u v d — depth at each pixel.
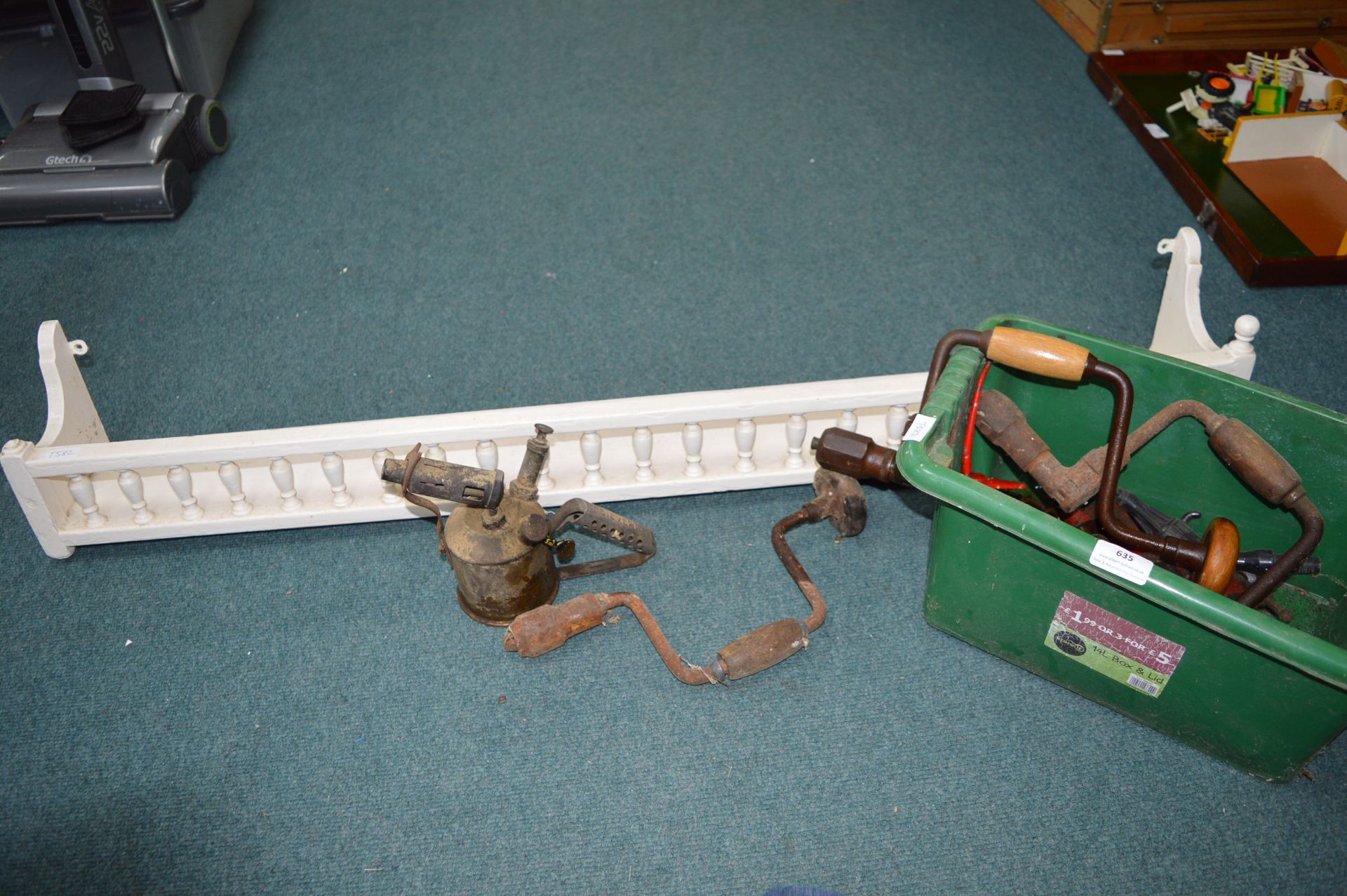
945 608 1.80
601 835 1.63
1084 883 1.57
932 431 1.59
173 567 2.06
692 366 2.47
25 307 2.69
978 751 1.72
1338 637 1.70
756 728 1.76
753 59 3.57
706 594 1.97
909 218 2.91
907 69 3.50
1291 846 1.60
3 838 1.66
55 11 2.81
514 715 1.79
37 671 1.89
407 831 1.65
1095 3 3.38
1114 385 1.64
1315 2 3.37
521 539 1.75
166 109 2.98
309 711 1.81
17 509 2.18
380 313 2.65
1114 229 2.86
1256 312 2.58
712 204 2.97
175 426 2.36
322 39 3.73
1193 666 1.53
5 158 2.87
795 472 2.06
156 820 1.67
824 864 1.59
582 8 3.88
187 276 2.78
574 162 3.14
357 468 2.12
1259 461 1.62
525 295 2.69
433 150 3.21
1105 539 1.68
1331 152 2.94
